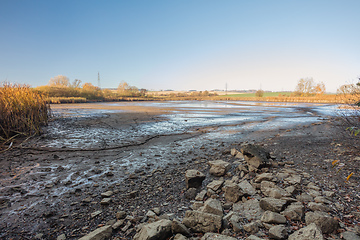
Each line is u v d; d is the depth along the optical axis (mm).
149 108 34000
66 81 70500
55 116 19062
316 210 3002
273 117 20812
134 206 3875
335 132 10078
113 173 5773
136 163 6656
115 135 11133
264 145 8219
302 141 8445
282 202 3143
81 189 4758
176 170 5812
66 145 8844
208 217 2844
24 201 4199
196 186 4516
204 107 37969
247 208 3324
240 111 28672
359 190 3592
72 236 3031
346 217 2812
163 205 3838
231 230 2756
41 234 3119
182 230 2709
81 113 23312
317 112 27188
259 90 100188
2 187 4844
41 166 6324
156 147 8727
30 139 9781
